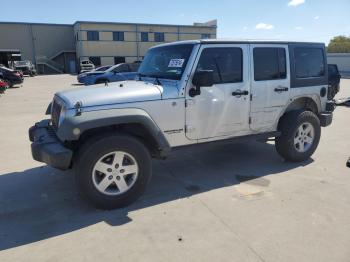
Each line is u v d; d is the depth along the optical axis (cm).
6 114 1055
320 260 285
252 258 289
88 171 363
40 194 431
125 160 387
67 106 357
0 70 2220
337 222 346
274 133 509
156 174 496
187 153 595
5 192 438
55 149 357
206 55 426
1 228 347
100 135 370
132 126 397
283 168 516
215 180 470
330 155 582
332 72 1330
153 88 402
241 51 453
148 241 318
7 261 292
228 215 365
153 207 388
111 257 295
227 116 453
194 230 336
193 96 418
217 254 295
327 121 561
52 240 323
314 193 420
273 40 485
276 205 387
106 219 363
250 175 487
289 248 303
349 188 434
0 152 622
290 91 509
